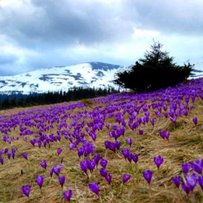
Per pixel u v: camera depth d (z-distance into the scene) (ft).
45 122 12.28
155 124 6.59
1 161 5.87
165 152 4.57
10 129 12.32
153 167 4.16
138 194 3.52
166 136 5.10
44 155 5.99
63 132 7.71
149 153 4.78
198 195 3.08
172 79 17.94
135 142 5.51
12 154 6.18
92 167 4.14
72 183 4.19
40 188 4.08
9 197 4.28
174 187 3.47
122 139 5.82
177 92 11.46
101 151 5.41
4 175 5.23
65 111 15.30
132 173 4.09
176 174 3.76
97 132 7.22
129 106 9.62
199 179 2.83
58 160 5.46
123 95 19.27
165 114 6.63
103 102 16.61
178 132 5.57
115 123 7.93
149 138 5.64
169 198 3.26
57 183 4.32
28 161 5.74
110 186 3.83
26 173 5.09
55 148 6.50
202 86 12.64
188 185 2.89
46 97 79.51
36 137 8.63
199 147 4.58
